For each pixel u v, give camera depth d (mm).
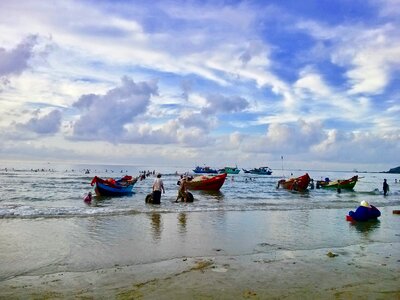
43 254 10258
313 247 11938
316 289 7492
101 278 8180
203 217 18078
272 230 14992
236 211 20859
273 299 6867
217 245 11945
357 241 13109
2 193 31984
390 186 71062
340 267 9352
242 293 7195
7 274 8406
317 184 51156
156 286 7605
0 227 14031
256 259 10117
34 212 18047
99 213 18406
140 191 36156
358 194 40625
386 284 7898
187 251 11008
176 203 24969
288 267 9266
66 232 13445
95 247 11250
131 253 10617
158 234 13531
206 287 7562
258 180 77625
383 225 16922
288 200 30094
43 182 49375
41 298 6855
